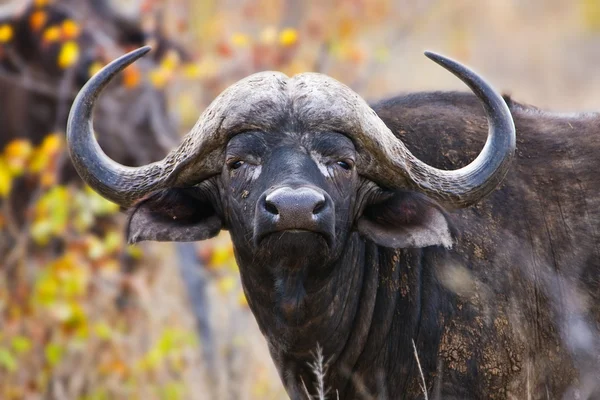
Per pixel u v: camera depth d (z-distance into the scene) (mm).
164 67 32125
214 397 28594
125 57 19594
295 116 18719
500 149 18969
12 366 28547
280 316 19719
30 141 35875
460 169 19312
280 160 18375
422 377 19547
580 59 65500
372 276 20594
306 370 20609
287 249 18109
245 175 18719
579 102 55031
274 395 28688
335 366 20594
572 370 20328
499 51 65188
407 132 20844
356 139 18984
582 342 20250
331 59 39281
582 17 69562
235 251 19969
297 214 17422
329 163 18703
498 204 20422
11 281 32250
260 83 19047
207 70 33594
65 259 30375
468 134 20891
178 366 29406
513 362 20031
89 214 30984
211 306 31656
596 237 20469
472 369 19922
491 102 19016
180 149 19641
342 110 18797
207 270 31828
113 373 29391
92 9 35281
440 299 20125
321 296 19625
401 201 19594
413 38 58062
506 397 20094
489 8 66000
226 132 18906
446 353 19984
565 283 20312
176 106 36938
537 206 20516
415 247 19641
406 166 19266
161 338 29422
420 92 22078
